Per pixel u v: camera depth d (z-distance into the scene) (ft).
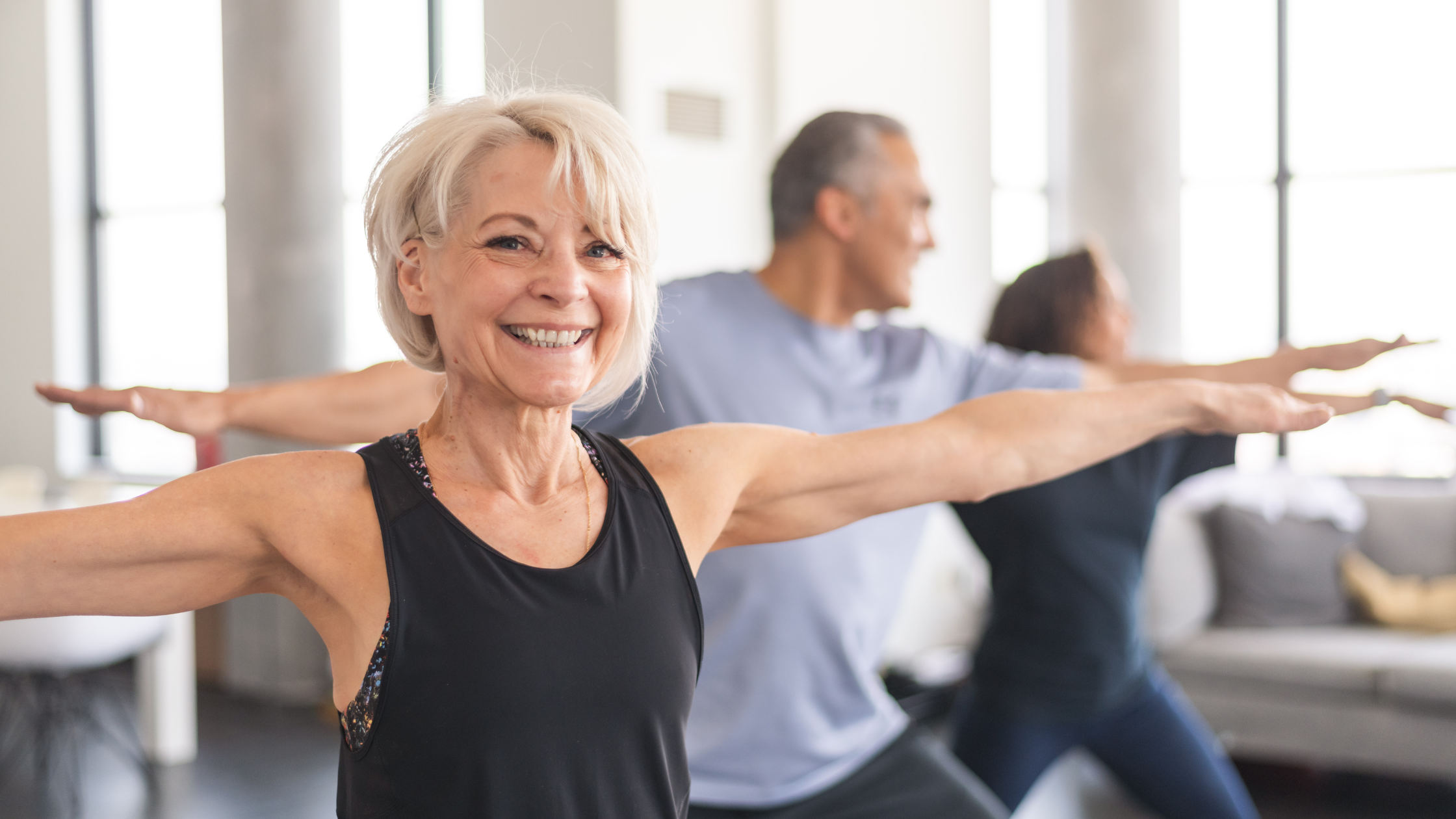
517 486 3.10
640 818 3.08
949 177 17.22
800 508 3.62
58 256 20.49
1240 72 18.62
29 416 20.81
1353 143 18.01
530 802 2.93
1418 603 13.41
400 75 17.33
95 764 14.02
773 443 3.58
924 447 3.69
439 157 2.98
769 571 5.23
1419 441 16.92
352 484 3.00
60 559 2.72
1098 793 12.86
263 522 2.89
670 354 5.43
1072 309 7.77
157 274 20.31
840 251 5.73
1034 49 19.13
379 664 2.87
